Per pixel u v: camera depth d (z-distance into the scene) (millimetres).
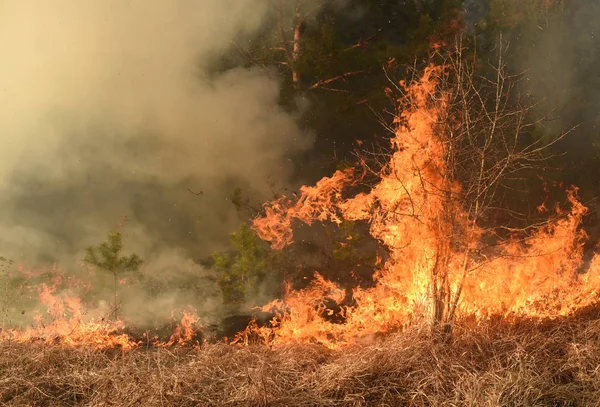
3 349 5305
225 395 4590
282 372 4832
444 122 5430
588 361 4691
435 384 4535
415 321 5418
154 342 6422
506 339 4996
